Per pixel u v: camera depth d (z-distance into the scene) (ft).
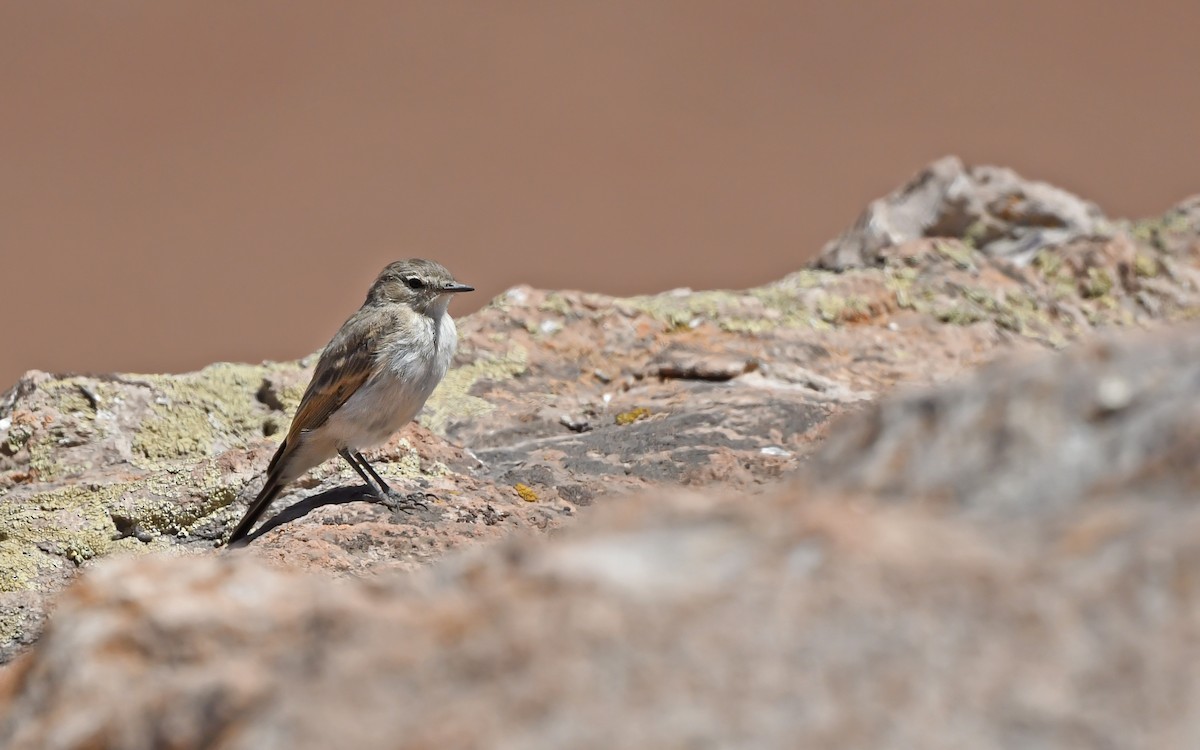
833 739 7.25
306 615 9.44
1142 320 33.91
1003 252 36.94
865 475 10.18
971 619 7.84
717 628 8.02
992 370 10.65
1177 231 36.94
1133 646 7.49
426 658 8.39
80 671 9.45
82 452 26.25
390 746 7.80
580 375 30.40
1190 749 6.92
